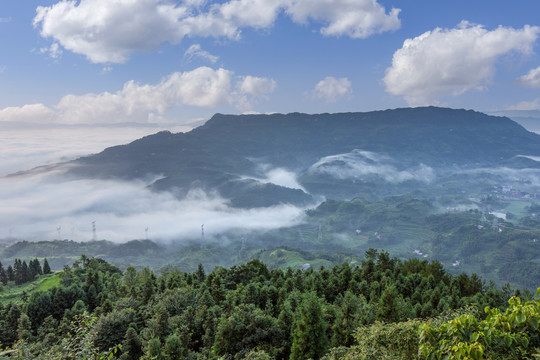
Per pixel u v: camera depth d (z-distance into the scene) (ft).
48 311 330.95
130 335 217.56
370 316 209.77
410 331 73.92
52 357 56.95
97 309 297.12
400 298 265.54
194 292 300.81
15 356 56.29
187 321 231.50
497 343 46.34
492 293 288.51
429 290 306.55
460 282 360.48
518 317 46.88
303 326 181.37
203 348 210.38
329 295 333.01
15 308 317.83
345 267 388.16
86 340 60.59
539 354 44.24
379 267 410.93
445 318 81.35
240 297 285.23
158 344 180.75
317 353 176.45
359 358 79.56
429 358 48.75
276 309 271.90
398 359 72.90
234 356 186.09
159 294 304.71
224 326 193.47
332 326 205.87
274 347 192.75
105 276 507.71
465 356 44.57
